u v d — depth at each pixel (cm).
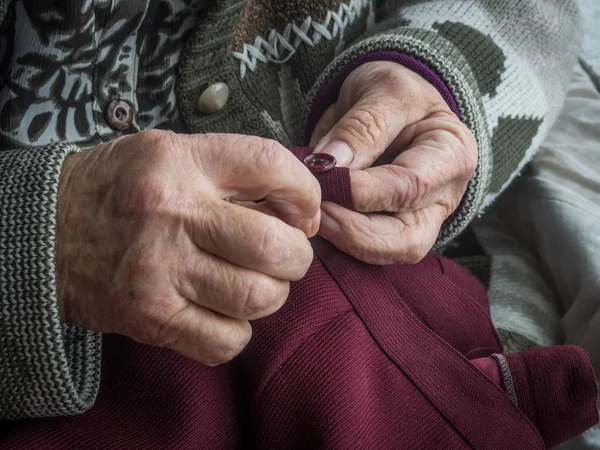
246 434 39
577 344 50
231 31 45
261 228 33
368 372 39
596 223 51
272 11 47
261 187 34
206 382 38
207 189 33
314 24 48
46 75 40
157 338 34
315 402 37
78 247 34
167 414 37
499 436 39
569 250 52
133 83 44
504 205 58
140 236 33
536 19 50
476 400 40
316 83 47
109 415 37
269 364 38
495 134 47
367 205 40
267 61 48
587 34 65
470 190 45
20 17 39
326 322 39
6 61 40
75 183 34
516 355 42
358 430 37
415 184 40
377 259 41
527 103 49
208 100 45
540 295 54
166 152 33
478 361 42
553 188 54
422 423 39
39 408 36
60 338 35
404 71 44
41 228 34
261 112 48
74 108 42
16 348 35
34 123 41
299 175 34
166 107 46
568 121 59
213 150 33
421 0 52
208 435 37
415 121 43
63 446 36
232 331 34
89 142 43
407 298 42
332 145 40
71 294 35
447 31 47
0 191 34
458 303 43
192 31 44
